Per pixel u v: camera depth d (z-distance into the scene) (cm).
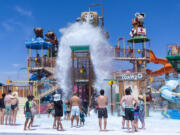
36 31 2817
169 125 1114
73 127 1049
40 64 2597
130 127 1022
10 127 1032
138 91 1766
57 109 920
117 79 1658
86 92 2325
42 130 912
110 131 860
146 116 1611
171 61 2138
